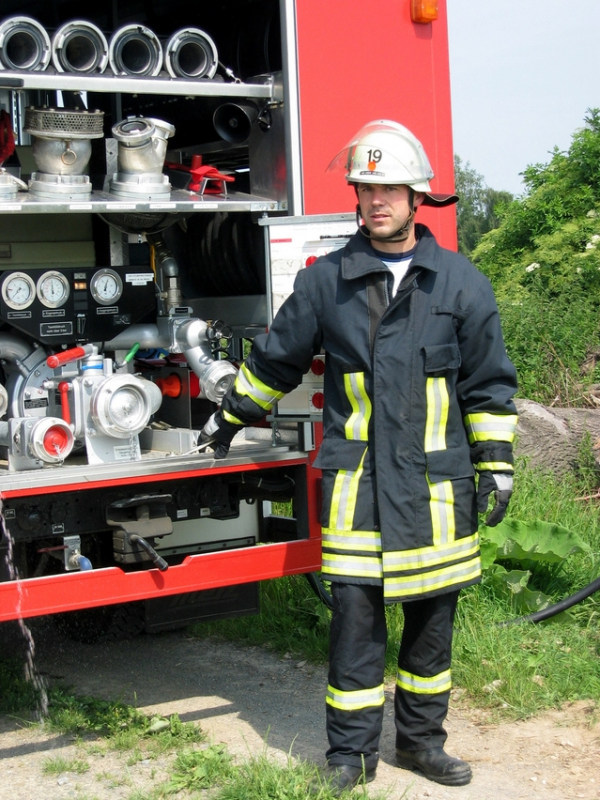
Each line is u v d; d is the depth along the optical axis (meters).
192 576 3.61
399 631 4.35
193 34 3.93
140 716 3.77
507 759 3.46
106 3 4.94
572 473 6.38
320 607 4.69
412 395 3.13
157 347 4.16
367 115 4.01
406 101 4.08
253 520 4.39
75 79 3.67
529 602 4.66
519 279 10.90
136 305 4.02
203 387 3.97
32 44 3.62
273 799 3.06
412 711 3.31
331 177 3.96
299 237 3.76
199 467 3.66
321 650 4.46
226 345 4.05
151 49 3.86
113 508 3.62
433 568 3.15
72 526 3.58
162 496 3.66
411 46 4.08
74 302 3.88
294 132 3.89
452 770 3.24
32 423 3.55
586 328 8.65
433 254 3.19
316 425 3.92
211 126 4.80
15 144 4.37
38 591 3.33
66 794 3.24
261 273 4.55
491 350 3.21
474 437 3.28
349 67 3.97
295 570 3.83
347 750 3.21
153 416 4.35
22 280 3.76
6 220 4.28
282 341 3.34
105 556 3.96
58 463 3.59
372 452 3.18
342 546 3.19
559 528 4.93
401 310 3.15
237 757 3.49
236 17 4.70
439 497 3.16
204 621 3.80
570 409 6.74
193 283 5.01
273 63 4.52
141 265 4.31
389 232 3.16
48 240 4.38
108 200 3.82
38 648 4.76
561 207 11.71
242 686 4.23
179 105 4.91
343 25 3.95
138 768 3.43
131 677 4.37
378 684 3.24
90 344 3.86
